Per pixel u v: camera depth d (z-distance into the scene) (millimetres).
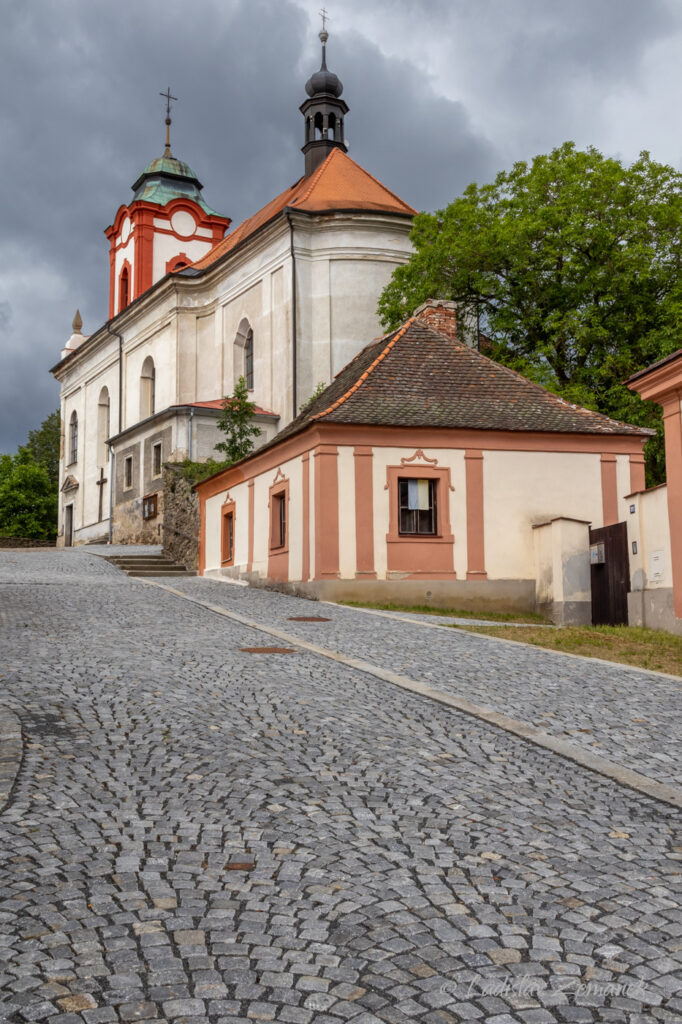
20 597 18594
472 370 23641
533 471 22156
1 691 9227
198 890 4773
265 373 38062
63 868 5000
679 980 3949
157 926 4359
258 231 37656
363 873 5039
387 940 4273
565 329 29859
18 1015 3592
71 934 4258
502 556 21750
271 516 24078
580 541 20562
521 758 7480
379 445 21406
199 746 7484
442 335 24766
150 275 51656
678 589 16594
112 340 50750
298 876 4980
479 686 10359
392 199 40344
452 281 32375
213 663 11469
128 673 10539
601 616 19812
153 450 40438
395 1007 3709
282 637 14008
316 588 20781
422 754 7477
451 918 4512
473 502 21734
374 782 6684
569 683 10711
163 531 33781
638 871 5152
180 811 5957
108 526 48062
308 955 4121
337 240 36688
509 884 4934
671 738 8195
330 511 20953
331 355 36250
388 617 17391
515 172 32719
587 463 22500
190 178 53750
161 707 8797
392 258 36844
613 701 9734
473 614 20641
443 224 33250
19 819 5699
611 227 30828
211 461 34250
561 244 30594
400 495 21594
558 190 31953
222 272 41312
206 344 42969
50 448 80375
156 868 5039
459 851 5395
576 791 6648
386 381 22641
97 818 5777
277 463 23953
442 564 21438
